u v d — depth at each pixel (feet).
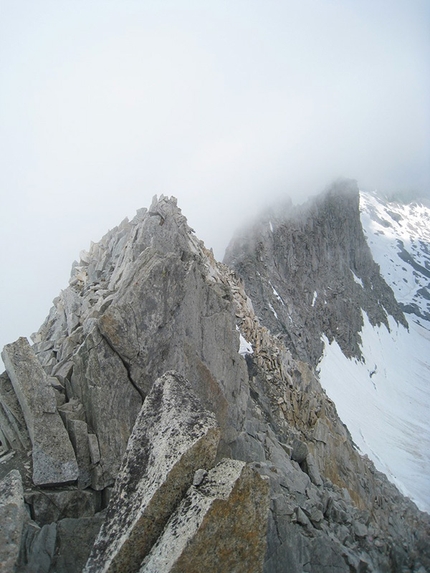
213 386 58.80
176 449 30.25
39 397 43.47
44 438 42.45
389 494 127.54
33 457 41.91
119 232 107.65
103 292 74.02
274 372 113.91
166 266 55.26
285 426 98.37
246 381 73.05
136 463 31.96
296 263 467.52
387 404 470.39
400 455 327.67
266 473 62.75
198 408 33.24
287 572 52.60
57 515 41.01
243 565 28.37
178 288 56.18
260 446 68.13
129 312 50.19
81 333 59.52
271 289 379.76
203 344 63.82
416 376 646.74
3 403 44.60
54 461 42.06
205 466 30.25
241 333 120.06
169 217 93.20
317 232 558.56
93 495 43.16
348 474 110.01
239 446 65.00
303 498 65.05
